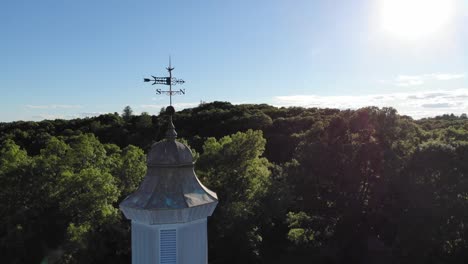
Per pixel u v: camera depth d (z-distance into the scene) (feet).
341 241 147.95
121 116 368.07
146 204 30.71
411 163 138.10
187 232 31.81
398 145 146.82
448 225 127.03
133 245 32.45
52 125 321.11
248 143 157.07
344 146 145.89
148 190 31.94
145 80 34.71
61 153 145.48
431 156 134.10
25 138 275.59
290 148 259.80
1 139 264.31
